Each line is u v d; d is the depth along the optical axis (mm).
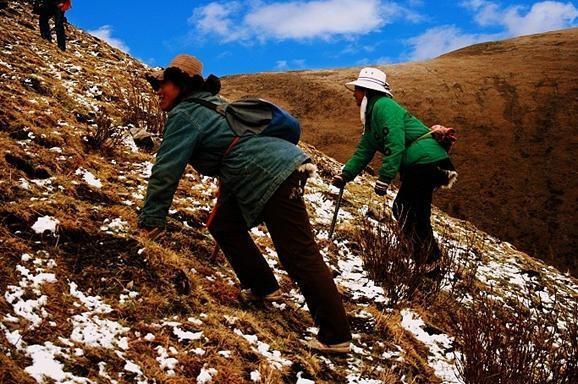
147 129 7633
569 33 101188
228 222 3592
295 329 3678
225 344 3057
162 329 2998
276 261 4668
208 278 3801
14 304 2689
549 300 6250
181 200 5223
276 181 3133
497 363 3547
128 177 5316
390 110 4945
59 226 3479
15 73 7391
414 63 93625
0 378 2146
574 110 66500
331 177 9258
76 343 2596
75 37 14523
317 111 80562
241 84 95562
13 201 3695
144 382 2553
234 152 3195
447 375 3764
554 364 3621
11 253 3109
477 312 4129
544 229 48688
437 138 5066
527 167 57406
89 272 3232
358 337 3820
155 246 3666
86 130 6168
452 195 53750
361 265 5258
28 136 5152
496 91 74250
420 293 4809
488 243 8445
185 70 3332
